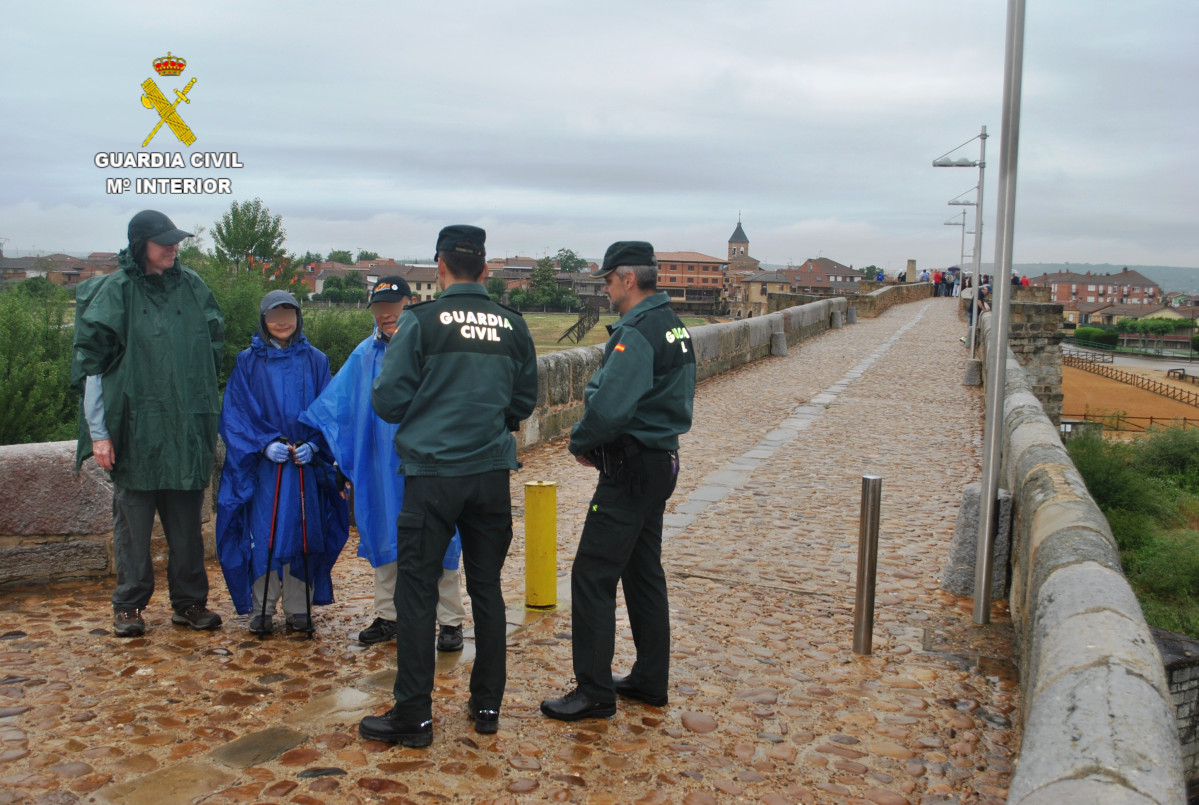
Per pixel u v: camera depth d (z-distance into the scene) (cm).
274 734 333
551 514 495
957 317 3509
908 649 457
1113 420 4462
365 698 367
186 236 405
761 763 330
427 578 329
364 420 418
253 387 429
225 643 425
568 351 1112
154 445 403
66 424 1221
